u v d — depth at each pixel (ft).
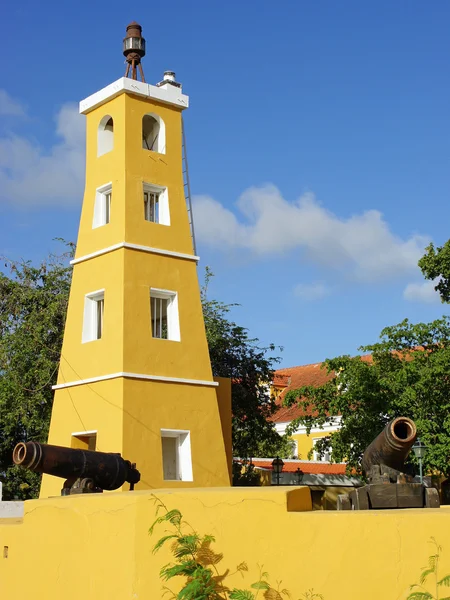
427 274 112.37
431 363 99.66
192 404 89.40
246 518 37.73
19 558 48.08
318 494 131.03
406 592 33.63
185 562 37.70
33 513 47.21
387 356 105.29
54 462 55.01
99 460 57.00
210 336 124.47
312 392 106.22
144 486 82.43
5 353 107.45
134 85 93.45
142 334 87.15
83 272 92.94
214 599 37.24
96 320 92.07
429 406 99.35
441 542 33.19
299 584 36.17
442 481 116.88
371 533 34.83
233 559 37.63
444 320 104.53
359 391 100.94
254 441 128.67
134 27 98.53
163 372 87.76
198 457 88.17
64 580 43.60
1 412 104.01
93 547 41.75
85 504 42.70
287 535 36.78
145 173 93.40
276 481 126.31
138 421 83.92
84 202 95.96
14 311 112.98
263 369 129.59
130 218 90.27
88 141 97.60
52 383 105.91
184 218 95.55
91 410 86.63
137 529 39.42
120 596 39.60
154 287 90.12
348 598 34.91
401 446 43.73
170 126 97.25
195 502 38.86
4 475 107.96
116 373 84.23
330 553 35.65
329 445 108.37
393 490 42.86
